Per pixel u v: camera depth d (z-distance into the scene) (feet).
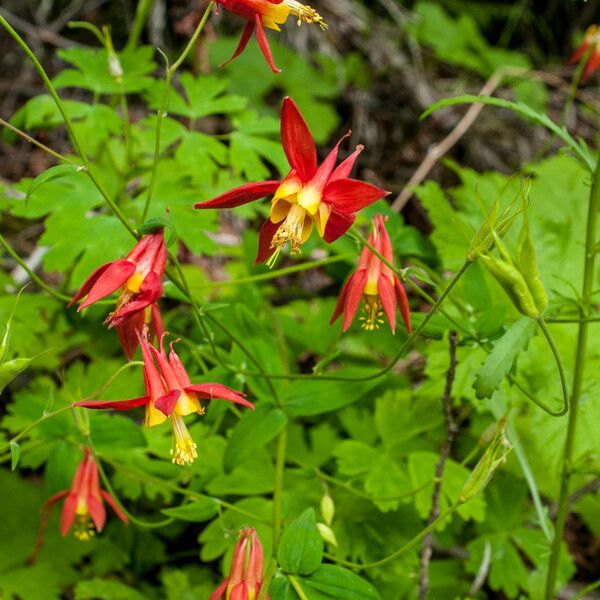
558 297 1.82
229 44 2.71
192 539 2.08
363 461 1.94
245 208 2.13
